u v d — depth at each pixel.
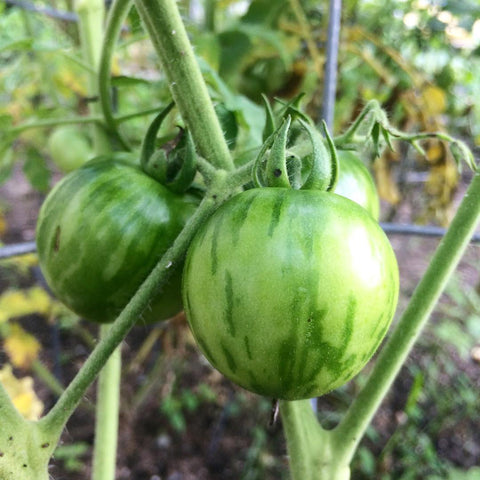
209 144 0.18
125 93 0.44
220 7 0.43
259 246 0.14
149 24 0.18
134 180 0.20
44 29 0.50
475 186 0.19
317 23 0.44
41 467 0.16
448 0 0.42
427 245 0.85
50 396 0.58
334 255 0.14
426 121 0.42
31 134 0.43
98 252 0.19
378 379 0.20
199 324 0.15
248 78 0.42
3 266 0.58
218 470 0.57
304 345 0.14
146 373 0.64
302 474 0.20
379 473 0.56
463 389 0.62
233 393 0.62
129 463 0.57
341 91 0.43
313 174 0.15
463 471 0.54
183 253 0.16
